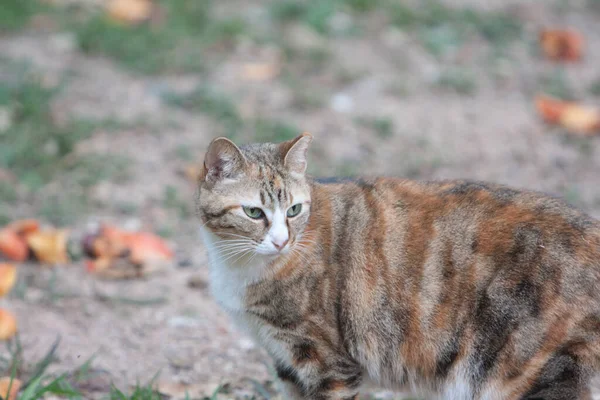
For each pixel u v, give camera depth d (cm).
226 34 1816
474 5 2081
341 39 1858
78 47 1762
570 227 726
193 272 1151
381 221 768
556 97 1667
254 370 941
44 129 1444
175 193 1323
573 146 1497
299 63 1752
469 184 788
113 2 1928
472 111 1608
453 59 1809
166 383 895
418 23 1947
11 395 812
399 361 757
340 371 766
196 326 1023
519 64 1805
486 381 722
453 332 732
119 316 1034
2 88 1508
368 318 753
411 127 1539
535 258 713
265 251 756
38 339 961
